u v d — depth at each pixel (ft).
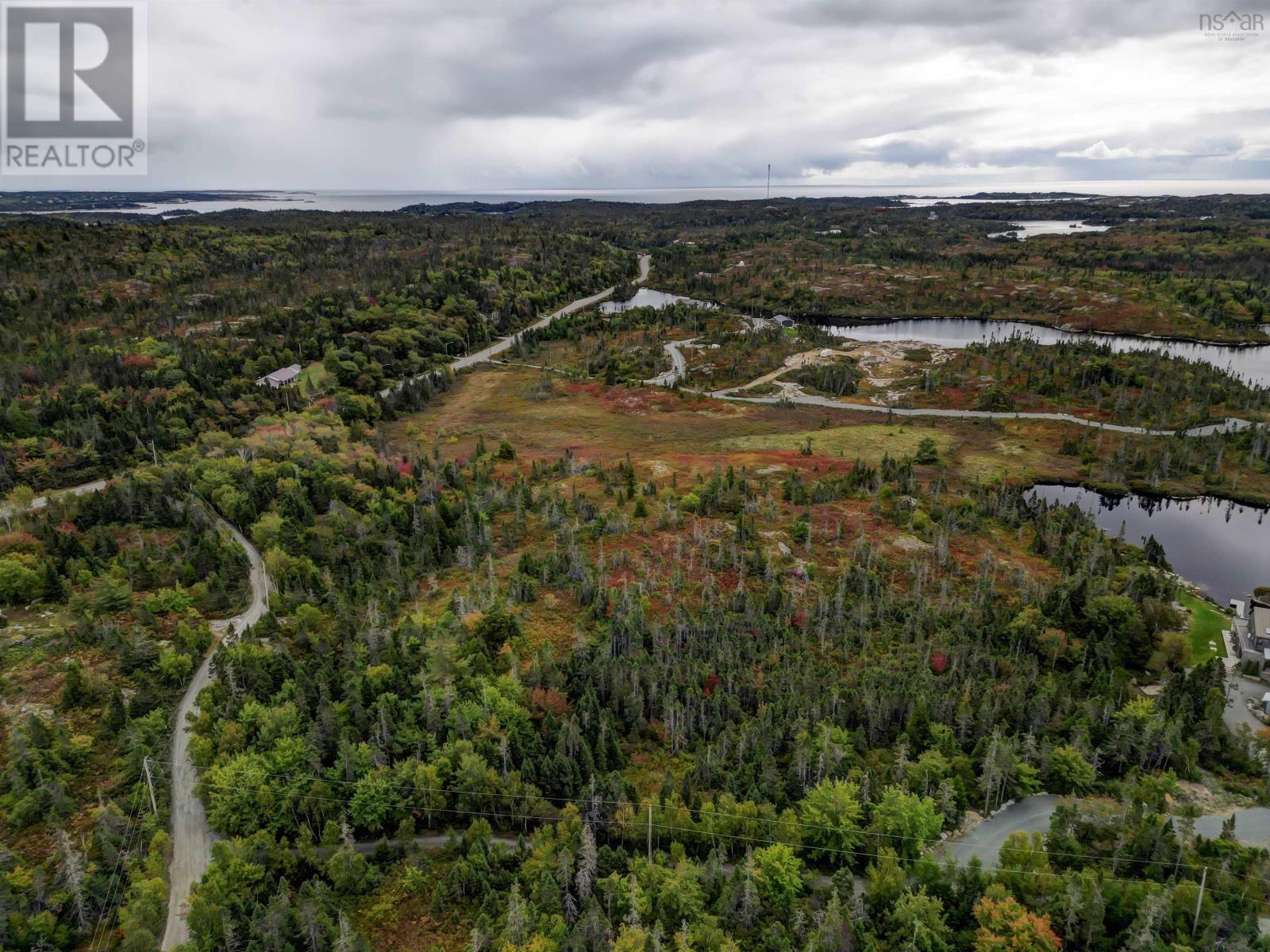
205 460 482.69
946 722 281.33
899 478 532.32
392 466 516.73
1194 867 211.82
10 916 196.13
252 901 205.46
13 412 522.88
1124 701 299.79
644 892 208.03
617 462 586.86
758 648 328.29
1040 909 203.62
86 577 360.48
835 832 230.48
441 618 327.88
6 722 278.46
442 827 244.01
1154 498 565.94
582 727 274.16
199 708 285.02
